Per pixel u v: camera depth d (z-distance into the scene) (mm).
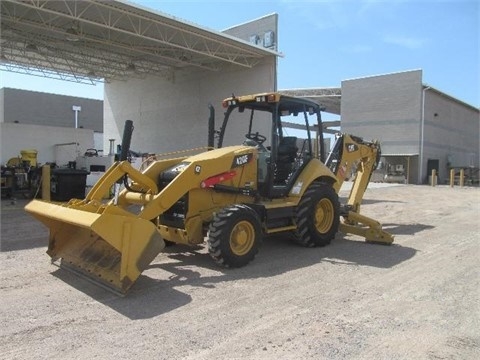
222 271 6227
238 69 20734
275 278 5930
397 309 4820
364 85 37000
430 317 4598
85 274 5750
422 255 7422
